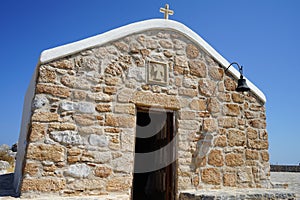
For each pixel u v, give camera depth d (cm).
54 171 385
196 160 482
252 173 521
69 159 398
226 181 495
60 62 424
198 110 509
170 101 488
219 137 512
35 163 376
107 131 430
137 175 720
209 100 523
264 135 555
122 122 443
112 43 469
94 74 443
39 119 392
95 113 429
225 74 554
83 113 421
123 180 423
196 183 472
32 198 362
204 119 509
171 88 495
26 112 523
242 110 549
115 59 464
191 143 487
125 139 439
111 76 454
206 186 478
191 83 515
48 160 385
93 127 423
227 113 533
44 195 372
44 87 405
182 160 473
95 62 448
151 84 480
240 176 509
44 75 409
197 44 542
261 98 571
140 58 484
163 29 517
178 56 517
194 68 526
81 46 441
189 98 507
